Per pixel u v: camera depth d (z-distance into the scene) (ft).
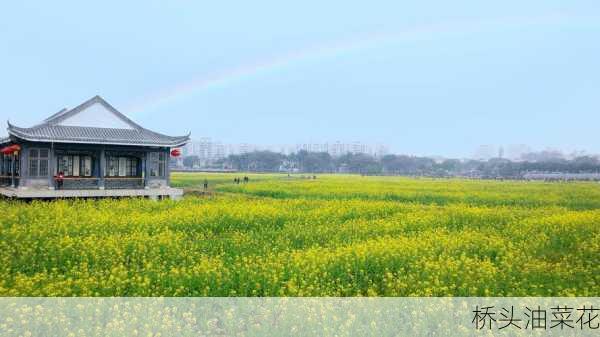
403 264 46.83
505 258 51.24
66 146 105.09
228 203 99.25
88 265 47.80
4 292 35.91
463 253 51.26
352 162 609.42
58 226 62.80
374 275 44.06
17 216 70.38
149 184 115.75
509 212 95.55
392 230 69.87
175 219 71.77
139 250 51.67
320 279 41.19
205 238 65.05
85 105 110.83
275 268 44.57
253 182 224.12
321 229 69.41
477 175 556.10
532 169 540.11
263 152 608.19
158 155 117.60
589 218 80.79
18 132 97.71
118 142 107.45
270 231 67.31
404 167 634.02
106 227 64.85
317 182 225.56
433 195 145.89
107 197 106.93
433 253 52.49
